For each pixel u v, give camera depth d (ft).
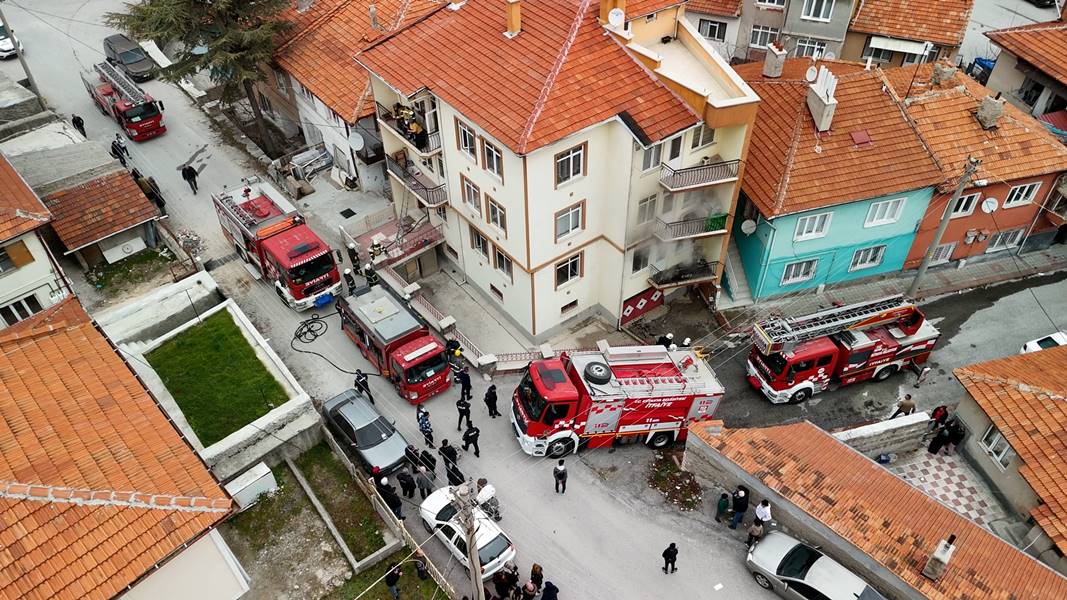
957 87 112.16
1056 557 72.64
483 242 104.94
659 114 88.74
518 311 105.50
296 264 102.94
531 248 93.40
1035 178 110.11
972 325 110.73
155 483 56.44
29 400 59.62
